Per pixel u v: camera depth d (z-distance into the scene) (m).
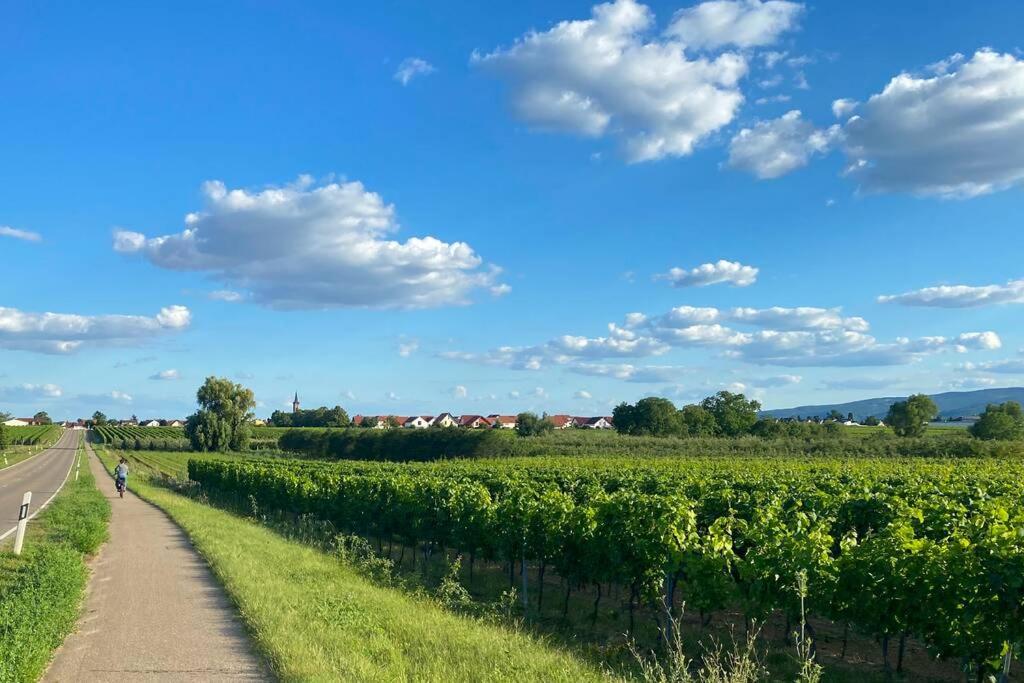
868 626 9.59
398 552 22.20
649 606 12.79
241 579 12.44
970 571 8.27
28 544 16.72
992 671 8.46
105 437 161.88
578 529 12.89
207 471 47.25
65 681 7.58
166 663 8.17
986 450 49.06
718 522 10.94
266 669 7.94
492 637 9.32
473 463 41.09
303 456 85.94
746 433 94.06
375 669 7.55
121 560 15.70
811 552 9.60
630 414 96.38
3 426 123.38
